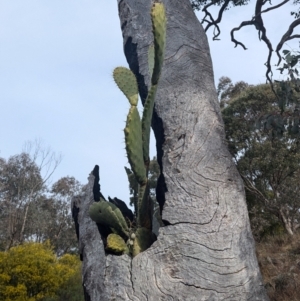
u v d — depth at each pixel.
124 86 2.45
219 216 2.24
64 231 30.80
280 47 6.59
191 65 2.85
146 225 2.45
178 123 2.57
